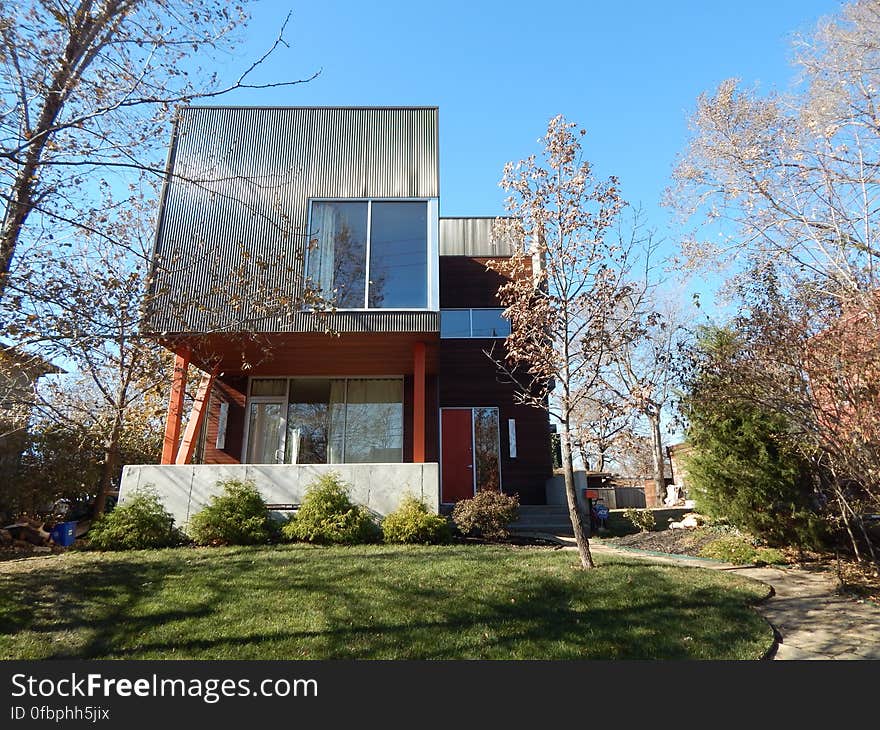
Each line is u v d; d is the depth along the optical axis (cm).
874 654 444
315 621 495
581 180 747
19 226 534
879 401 564
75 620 501
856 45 882
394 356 1170
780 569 742
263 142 1111
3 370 579
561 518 1256
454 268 1686
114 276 613
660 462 2266
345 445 1287
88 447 1163
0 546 938
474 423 1541
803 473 788
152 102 556
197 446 1252
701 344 828
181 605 536
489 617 507
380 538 903
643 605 545
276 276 851
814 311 655
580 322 762
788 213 934
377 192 1095
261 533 862
